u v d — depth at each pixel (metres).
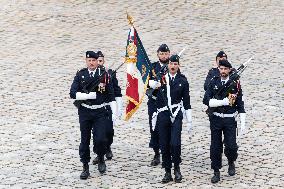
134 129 52.66
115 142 50.34
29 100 58.31
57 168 46.00
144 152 48.75
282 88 60.34
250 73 63.72
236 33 74.19
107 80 44.78
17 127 52.94
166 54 45.75
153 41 71.50
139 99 45.28
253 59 67.00
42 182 43.81
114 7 82.19
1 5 82.81
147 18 78.50
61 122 53.97
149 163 46.94
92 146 49.41
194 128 52.59
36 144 49.88
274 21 77.75
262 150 48.47
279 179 43.91
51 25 76.88
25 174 45.00
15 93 59.78
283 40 72.19
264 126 52.66
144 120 54.41
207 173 45.12
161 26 76.06
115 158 47.72
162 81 43.88
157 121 44.03
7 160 47.19
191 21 77.69
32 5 83.00
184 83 43.88
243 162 46.56
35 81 62.47
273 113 55.19
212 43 71.38
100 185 43.31
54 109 56.56
